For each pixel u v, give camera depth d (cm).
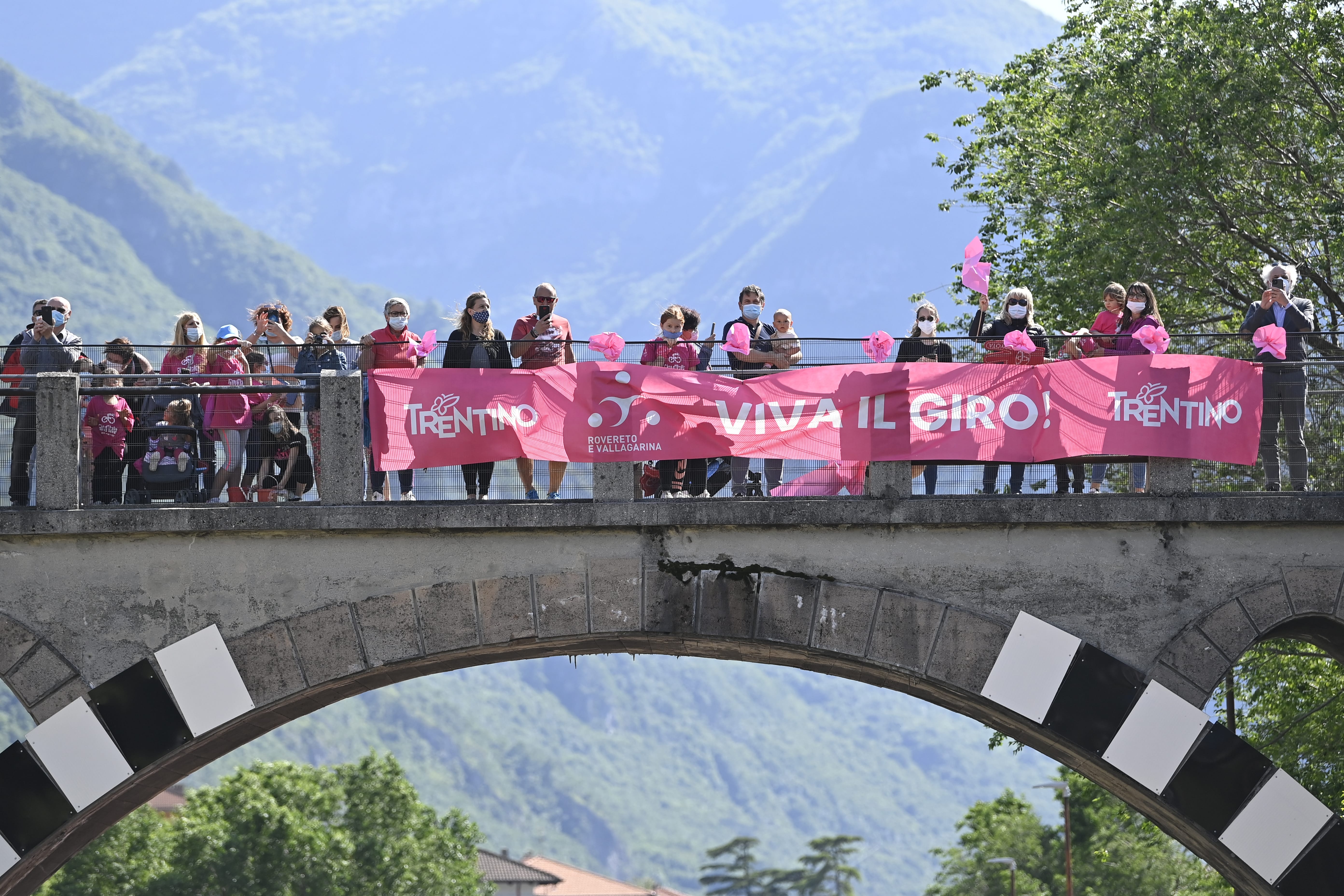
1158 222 4312
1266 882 2595
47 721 2647
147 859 9950
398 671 2786
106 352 2898
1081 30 4847
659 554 2697
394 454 2769
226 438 2844
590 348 2817
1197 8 4409
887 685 2961
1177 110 4325
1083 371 2753
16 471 2811
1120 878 9219
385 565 2694
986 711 2859
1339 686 4191
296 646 2673
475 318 2873
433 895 10419
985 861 11381
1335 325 4500
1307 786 4094
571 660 3142
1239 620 2677
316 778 10556
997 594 2688
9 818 2625
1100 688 2655
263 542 2700
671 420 2756
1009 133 5050
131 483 2831
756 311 2928
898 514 2678
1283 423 2802
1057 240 4728
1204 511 2681
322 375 2725
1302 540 2698
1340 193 4372
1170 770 2638
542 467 2861
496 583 2686
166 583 2688
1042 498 2678
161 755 2648
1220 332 4619
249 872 9725
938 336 3145
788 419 2759
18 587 2684
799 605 2681
